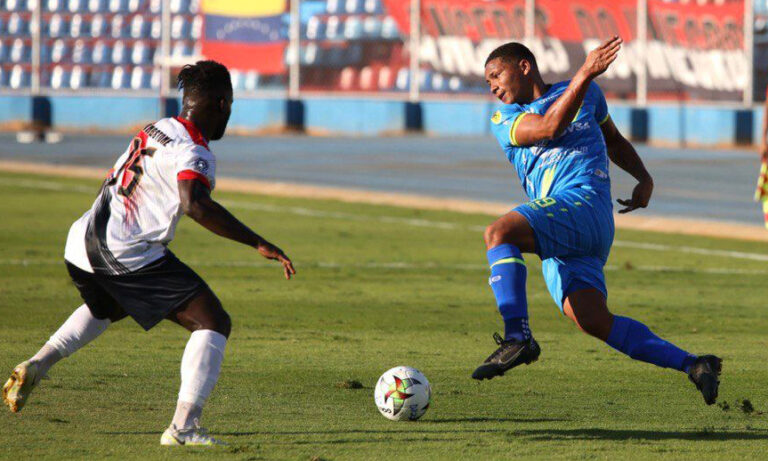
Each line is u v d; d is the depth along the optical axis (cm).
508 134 1989
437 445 1747
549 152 2016
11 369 2339
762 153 3177
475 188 7694
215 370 1708
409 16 13262
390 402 1948
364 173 8669
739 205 6869
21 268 4050
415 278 4066
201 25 12825
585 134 2016
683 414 2061
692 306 3519
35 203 6359
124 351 2644
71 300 3406
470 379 2400
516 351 1831
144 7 13450
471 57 13250
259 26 12962
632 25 13038
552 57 13012
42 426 1839
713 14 12975
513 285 1870
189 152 1661
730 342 2917
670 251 4956
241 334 2925
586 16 13000
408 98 13375
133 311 1723
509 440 1797
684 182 8275
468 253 4759
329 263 4388
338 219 5909
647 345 1938
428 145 11638
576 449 1730
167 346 2734
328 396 2183
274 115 13262
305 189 7375
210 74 1711
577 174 2005
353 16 13375
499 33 13100
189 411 1695
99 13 13488
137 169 1689
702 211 6544
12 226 5306
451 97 13338
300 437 1795
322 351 2702
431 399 2172
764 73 12950
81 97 13338
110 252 1694
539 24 12988
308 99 13338
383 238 5200
